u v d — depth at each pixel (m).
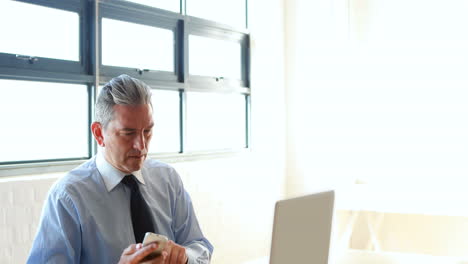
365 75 4.82
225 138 4.63
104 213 1.67
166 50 3.99
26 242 2.71
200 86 4.27
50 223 1.60
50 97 3.11
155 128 3.90
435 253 4.57
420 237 4.64
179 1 4.10
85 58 3.30
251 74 4.82
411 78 4.62
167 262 1.57
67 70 3.18
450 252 4.52
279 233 1.42
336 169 4.88
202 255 1.81
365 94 4.82
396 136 4.70
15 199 2.66
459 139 4.43
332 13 4.86
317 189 4.96
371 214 4.79
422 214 4.29
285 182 5.11
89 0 3.29
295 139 5.09
